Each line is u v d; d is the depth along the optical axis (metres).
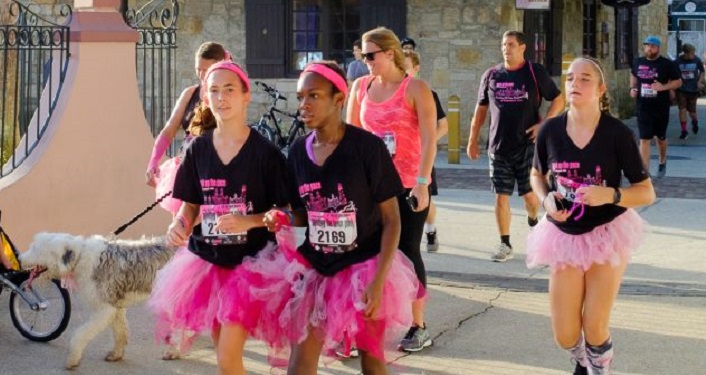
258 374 6.95
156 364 7.18
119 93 10.53
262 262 5.42
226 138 5.55
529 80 10.22
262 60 20.94
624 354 7.31
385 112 7.06
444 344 7.57
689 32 40.91
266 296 5.38
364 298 5.12
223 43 21.16
